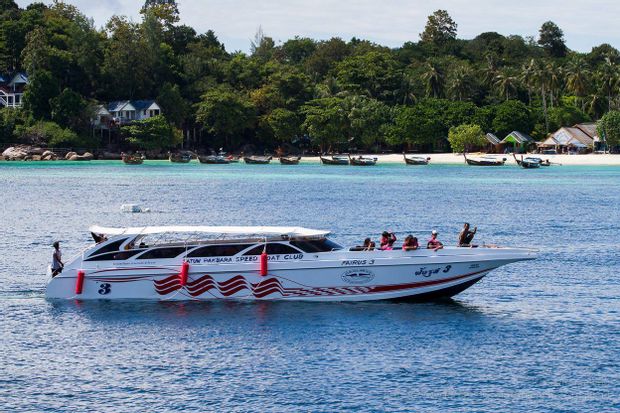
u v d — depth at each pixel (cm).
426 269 6022
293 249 6075
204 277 6084
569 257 8400
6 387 4544
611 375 4675
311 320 5694
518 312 6003
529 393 4428
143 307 6006
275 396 4409
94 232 6341
